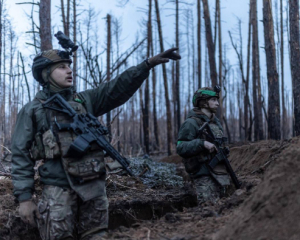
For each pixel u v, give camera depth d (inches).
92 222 117.8
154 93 722.2
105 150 117.3
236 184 172.9
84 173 112.4
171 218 126.4
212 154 167.9
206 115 177.0
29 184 115.7
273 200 90.0
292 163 96.1
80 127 115.0
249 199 100.0
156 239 105.0
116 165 125.7
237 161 278.5
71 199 115.5
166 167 279.0
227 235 91.2
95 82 342.0
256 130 548.4
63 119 116.4
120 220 195.5
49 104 116.8
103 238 112.7
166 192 224.1
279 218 85.3
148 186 236.5
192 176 170.9
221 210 128.2
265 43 391.2
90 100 127.7
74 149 110.7
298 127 307.7
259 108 524.4
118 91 127.0
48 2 285.6
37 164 232.1
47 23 284.8
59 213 112.7
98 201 117.7
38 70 122.2
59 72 121.2
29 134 116.2
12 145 116.6
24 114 117.3
